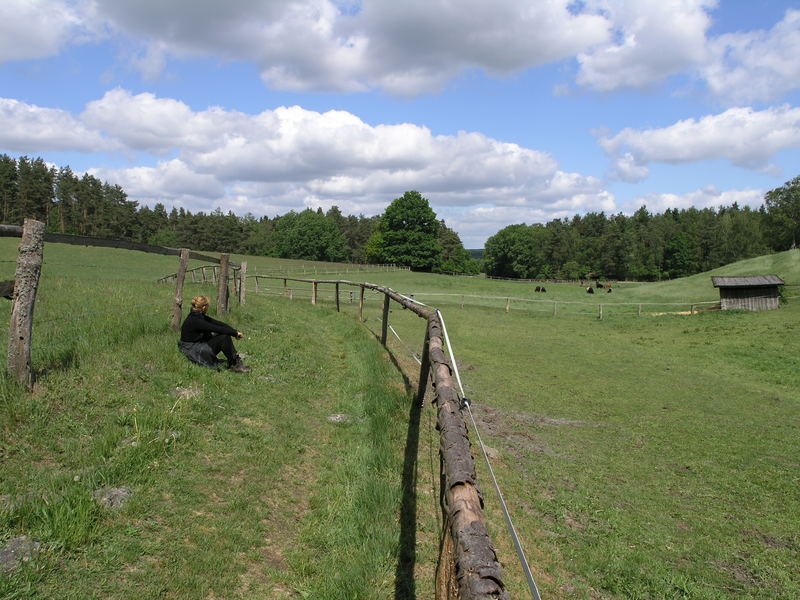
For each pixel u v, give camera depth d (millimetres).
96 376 5574
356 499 4543
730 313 27672
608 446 7871
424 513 4648
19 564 2936
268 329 11258
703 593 4242
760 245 108875
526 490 5895
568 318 28438
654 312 31859
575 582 4250
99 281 15430
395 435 6312
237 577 3316
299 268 73688
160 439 4633
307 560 3652
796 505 6109
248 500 4227
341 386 8086
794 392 12133
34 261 4820
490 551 2193
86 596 2852
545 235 137625
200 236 129875
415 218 99625
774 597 4289
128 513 3643
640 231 135000
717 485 6621
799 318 23969
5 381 4629
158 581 3098
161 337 7426
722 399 11250
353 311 20094
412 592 3508
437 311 7617
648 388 12016
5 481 3633
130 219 108438
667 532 5324
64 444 4266
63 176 104250
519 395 10555
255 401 6539
